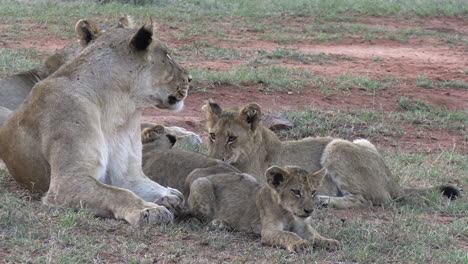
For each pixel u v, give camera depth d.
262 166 13.31
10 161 11.77
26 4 32.12
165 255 9.21
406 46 31.22
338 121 18.52
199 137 16.11
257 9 36.44
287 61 25.62
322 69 24.69
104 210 10.47
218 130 12.84
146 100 11.65
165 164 11.98
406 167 15.25
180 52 25.59
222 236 10.12
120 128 11.51
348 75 23.14
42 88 11.41
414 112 20.27
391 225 11.14
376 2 40.81
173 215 10.81
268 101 20.06
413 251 10.01
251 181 10.80
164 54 11.65
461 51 30.98
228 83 20.97
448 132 18.94
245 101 19.94
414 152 16.98
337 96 21.11
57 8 31.53
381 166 13.27
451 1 42.38
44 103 11.25
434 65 27.09
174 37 28.27
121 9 32.66
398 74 24.80
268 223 9.99
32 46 24.48
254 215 10.31
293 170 9.90
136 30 11.77
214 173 11.40
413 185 14.34
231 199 10.63
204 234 10.17
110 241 9.59
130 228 10.03
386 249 10.04
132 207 10.30
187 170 11.77
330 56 27.02
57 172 10.81
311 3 39.00
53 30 27.09
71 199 10.59
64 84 11.31
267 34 30.91
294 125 18.00
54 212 10.41
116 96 11.42
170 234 10.00
